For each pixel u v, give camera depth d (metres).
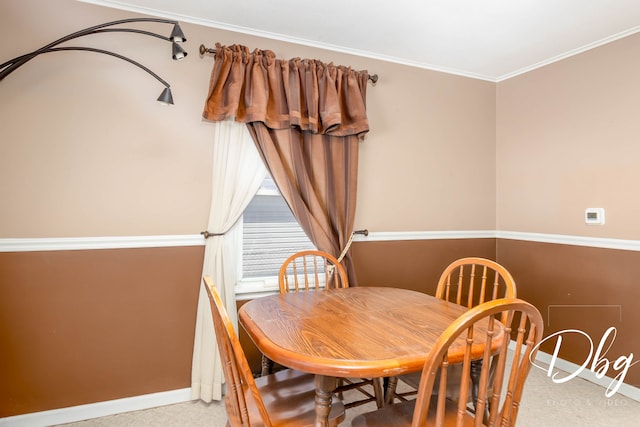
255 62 2.41
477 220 3.36
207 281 1.38
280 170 2.47
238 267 2.60
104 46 2.19
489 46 2.75
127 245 2.24
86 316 2.16
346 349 1.28
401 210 3.05
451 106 3.24
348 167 2.72
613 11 2.23
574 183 2.80
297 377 1.68
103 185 2.19
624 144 2.49
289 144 2.54
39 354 2.07
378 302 1.91
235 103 2.31
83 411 2.15
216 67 2.33
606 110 2.60
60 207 2.11
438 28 2.47
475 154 3.35
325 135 2.68
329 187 2.68
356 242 2.88
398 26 2.45
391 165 3.01
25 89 2.04
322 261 2.90
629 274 2.46
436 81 3.18
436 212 3.19
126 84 2.24
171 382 2.34
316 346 1.31
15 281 2.03
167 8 2.25
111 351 2.21
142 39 2.27
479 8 2.21
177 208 2.36
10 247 2.01
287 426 1.33
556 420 2.15
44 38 2.07
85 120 2.15
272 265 2.75
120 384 2.23
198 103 2.40
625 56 2.49
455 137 3.26
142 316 2.28
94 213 2.18
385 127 2.98
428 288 3.15
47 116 2.08
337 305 1.85
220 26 2.44
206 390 2.31
